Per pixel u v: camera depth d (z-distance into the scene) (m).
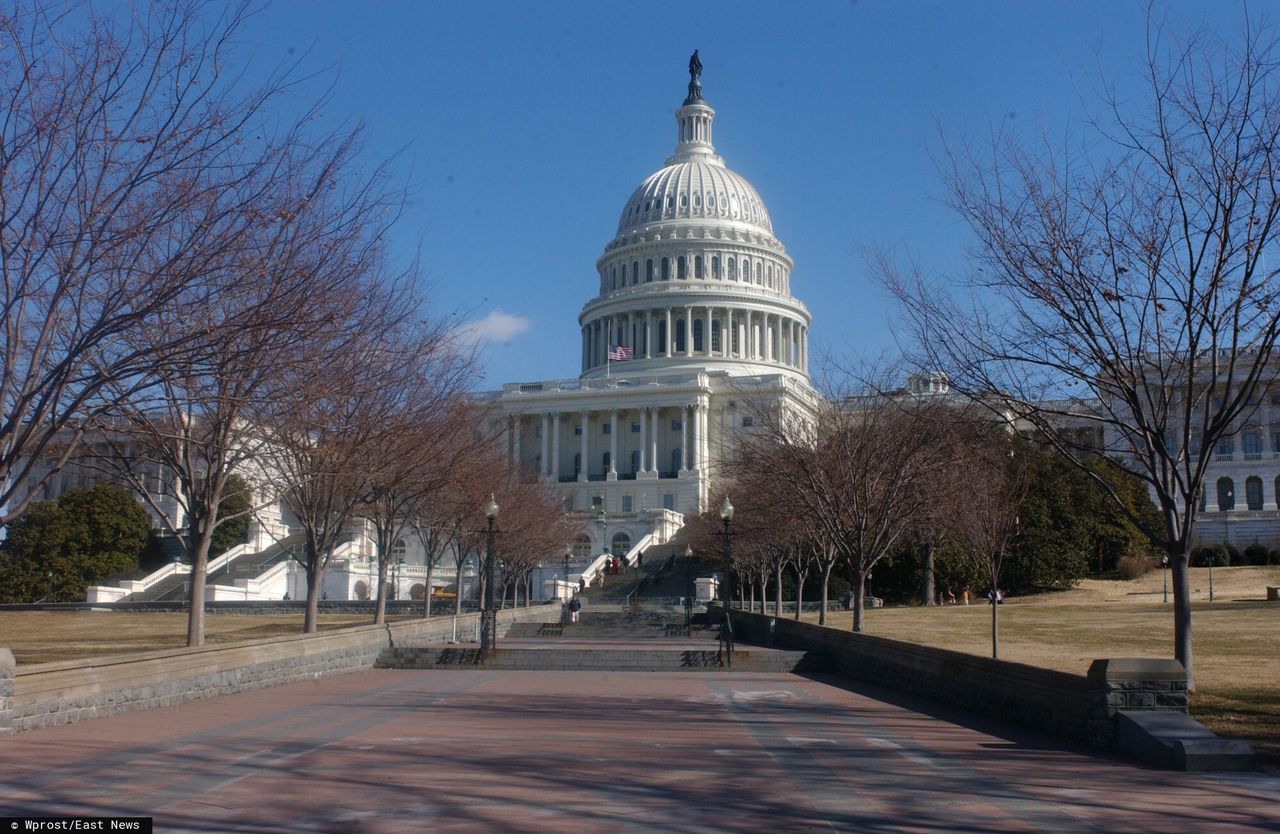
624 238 164.00
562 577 93.69
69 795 13.29
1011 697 21.36
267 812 12.48
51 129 19.02
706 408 136.88
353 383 26.81
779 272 165.00
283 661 29.08
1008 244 23.25
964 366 25.28
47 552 93.19
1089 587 79.06
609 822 12.12
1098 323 22.52
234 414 27.14
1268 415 108.25
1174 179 21.64
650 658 37.66
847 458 40.06
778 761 16.39
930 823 12.21
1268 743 17.09
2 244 18.84
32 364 19.08
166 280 20.12
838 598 85.88
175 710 22.28
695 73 179.25
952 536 54.38
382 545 44.81
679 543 108.94
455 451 45.19
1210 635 40.34
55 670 19.38
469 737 18.72
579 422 144.00
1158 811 12.88
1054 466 44.16
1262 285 21.28
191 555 28.80
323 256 23.58
